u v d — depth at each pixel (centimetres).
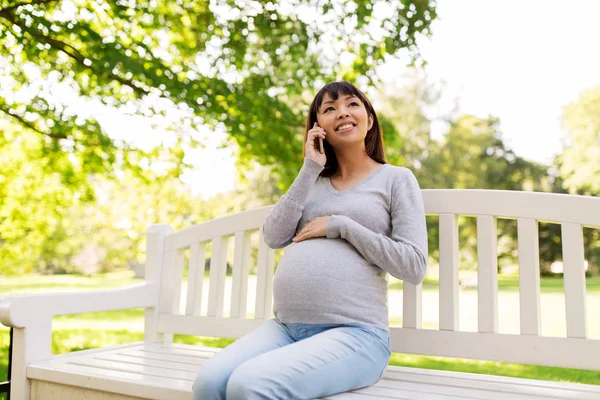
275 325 172
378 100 1870
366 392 154
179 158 543
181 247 243
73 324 616
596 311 652
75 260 1564
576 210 175
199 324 231
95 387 171
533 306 176
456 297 189
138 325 618
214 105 488
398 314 684
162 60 505
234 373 137
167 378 168
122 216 655
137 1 493
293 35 516
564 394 155
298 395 138
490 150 1770
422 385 164
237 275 227
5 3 456
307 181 182
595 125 1537
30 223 571
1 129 555
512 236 1455
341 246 167
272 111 520
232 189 1611
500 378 176
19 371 188
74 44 495
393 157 529
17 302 188
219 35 513
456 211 192
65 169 548
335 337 151
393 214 174
